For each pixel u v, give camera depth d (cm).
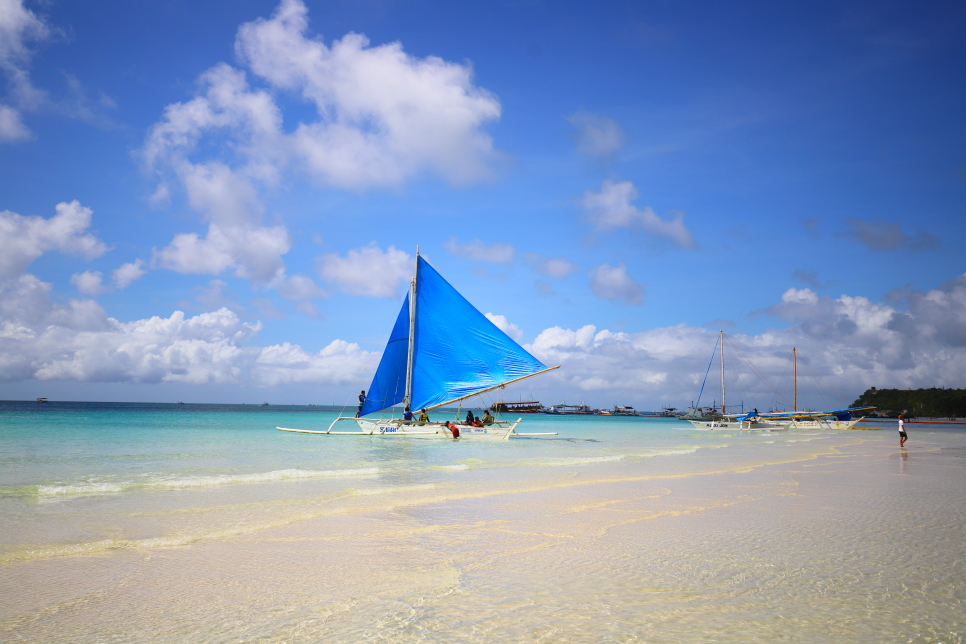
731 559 798
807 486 1589
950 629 536
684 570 741
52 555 800
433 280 3959
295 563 770
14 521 1018
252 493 1349
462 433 3709
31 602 612
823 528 1012
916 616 572
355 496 1316
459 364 3909
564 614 573
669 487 1545
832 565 768
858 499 1353
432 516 1097
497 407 3938
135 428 4184
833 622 552
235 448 2706
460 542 893
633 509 1195
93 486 1419
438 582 686
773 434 6600
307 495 1323
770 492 1462
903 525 1043
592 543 890
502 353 3862
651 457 2594
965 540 924
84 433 3509
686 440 4591
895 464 2369
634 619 559
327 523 1022
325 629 534
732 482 1672
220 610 589
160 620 561
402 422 3775
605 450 3050
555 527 1008
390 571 734
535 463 2208
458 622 550
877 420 15488
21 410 9056
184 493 1343
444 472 1845
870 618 564
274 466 1964
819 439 5272
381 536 929
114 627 541
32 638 512
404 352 3950
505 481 1633
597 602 612
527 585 674
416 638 509
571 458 2452
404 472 1827
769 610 587
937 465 2345
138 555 806
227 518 1057
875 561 790
